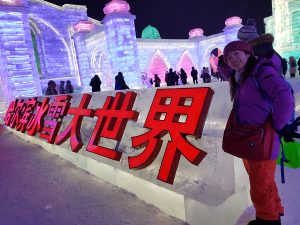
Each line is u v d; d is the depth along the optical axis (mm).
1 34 15883
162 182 2355
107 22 18109
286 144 2400
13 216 2602
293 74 15062
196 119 2189
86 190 3035
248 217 2062
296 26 21219
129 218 2316
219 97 2182
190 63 29500
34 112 6461
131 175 2783
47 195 3027
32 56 16797
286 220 1993
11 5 16062
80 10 24656
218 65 2195
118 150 3021
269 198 1713
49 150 5121
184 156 2191
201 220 2023
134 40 18234
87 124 3865
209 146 2109
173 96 2525
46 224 2377
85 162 3738
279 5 21969
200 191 2078
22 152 5316
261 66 1564
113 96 3525
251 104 1594
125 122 3104
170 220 2225
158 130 2510
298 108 5605
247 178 2195
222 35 26750
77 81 24188
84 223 2316
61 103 4930
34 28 22641
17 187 3389
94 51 22094
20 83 16438
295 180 2629
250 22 2619
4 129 8852
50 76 23062
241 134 1591
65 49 23875
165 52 27594
